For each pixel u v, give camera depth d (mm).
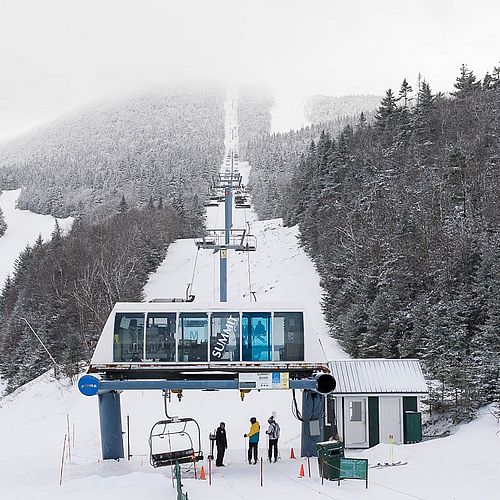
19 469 25812
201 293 78312
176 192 186000
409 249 51688
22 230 188750
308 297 70000
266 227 113750
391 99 104938
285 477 21797
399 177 72750
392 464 23453
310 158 117312
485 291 39969
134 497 18281
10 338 75375
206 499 17844
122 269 72250
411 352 43125
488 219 50750
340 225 72875
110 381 24844
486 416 29828
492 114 84625
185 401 42156
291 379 26172
